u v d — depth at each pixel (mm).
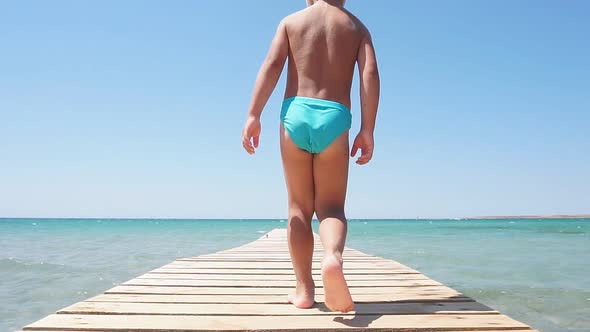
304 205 2510
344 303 2029
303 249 2500
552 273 9125
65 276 8734
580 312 5738
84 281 8133
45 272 9320
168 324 2115
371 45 2604
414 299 2779
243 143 2514
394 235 30641
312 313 2367
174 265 4672
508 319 2234
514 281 8086
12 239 25109
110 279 8359
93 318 2229
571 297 6613
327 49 2482
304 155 2430
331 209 2398
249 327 2066
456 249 15875
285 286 3262
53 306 6086
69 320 2178
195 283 3369
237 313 2361
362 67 2535
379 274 4027
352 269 4418
